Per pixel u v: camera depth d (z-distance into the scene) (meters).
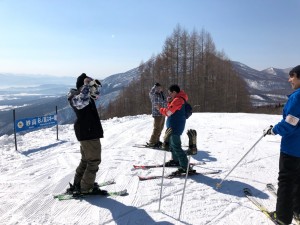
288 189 3.51
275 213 3.80
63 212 4.22
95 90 4.44
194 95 42.19
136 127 11.84
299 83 3.45
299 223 3.66
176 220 3.94
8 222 3.95
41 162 6.90
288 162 3.49
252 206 4.34
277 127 3.43
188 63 43.62
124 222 3.91
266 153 7.37
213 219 3.96
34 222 3.94
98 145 4.61
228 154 7.29
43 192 4.98
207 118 14.58
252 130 10.85
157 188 5.05
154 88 8.07
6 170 6.35
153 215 4.09
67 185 5.32
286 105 3.47
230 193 4.81
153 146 8.24
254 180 5.40
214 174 5.73
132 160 6.89
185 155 5.68
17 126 8.34
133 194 4.80
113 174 5.86
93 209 4.29
